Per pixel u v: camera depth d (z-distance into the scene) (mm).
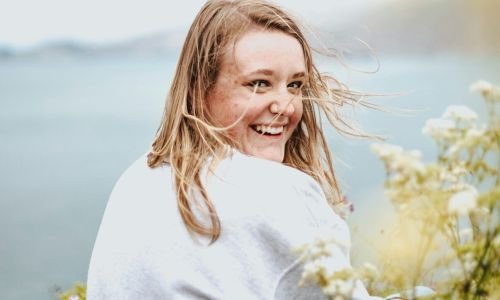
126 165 18766
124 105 45469
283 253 1844
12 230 10492
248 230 1857
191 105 2131
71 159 20625
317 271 1446
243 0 2141
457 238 1436
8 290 6824
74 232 9891
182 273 1869
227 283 1841
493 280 1362
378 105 2490
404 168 1307
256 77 2047
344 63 2498
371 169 8352
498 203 1282
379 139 2455
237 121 2025
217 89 2092
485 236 1360
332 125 2436
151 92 61219
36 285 6934
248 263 1845
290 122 2121
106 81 91312
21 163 20531
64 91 70750
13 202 13484
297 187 1918
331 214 1932
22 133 30359
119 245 1981
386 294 2260
